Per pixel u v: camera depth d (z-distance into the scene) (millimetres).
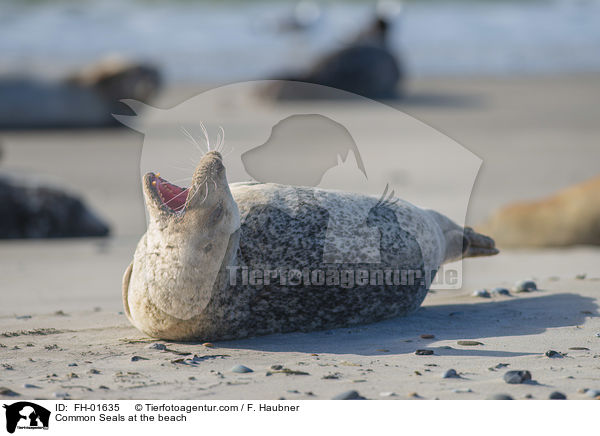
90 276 15516
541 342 9188
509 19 91625
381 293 9836
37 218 21969
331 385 7543
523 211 20016
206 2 95688
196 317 9055
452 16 93062
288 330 9719
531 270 15922
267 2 95938
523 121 41406
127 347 9297
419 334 9695
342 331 9844
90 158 34000
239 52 70125
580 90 54562
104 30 78875
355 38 53469
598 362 8258
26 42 71188
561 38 81438
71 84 42000
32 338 9891
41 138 39781
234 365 8367
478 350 8852
